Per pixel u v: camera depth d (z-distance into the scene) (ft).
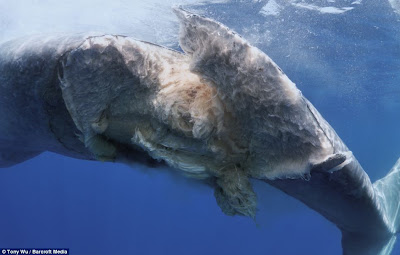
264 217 8.79
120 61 5.84
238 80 5.51
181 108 6.24
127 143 7.64
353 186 6.51
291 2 37.06
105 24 37.19
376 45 49.98
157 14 36.11
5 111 7.72
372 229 9.08
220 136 6.39
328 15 40.04
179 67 6.51
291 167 5.94
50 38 6.28
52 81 6.35
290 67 59.77
